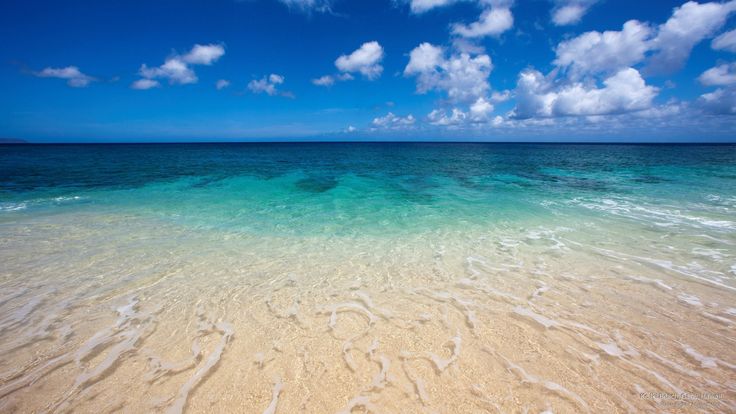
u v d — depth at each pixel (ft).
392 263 20.18
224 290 16.51
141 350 11.76
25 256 20.72
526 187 51.31
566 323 13.33
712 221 28.66
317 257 21.25
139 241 24.09
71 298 15.48
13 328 12.97
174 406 9.37
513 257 20.86
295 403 9.45
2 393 9.75
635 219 29.81
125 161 107.76
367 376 10.47
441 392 9.79
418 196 43.21
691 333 12.52
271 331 13.00
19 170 73.67
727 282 16.79
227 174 69.15
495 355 11.43
